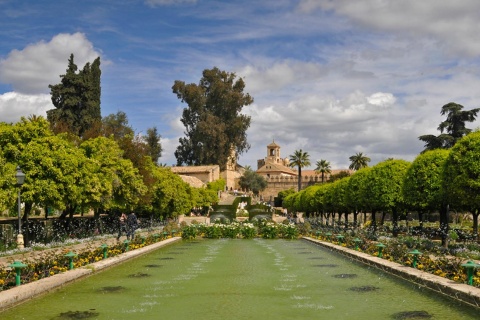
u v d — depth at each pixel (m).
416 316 8.66
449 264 12.02
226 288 11.83
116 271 14.96
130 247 20.47
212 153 94.69
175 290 11.55
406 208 30.92
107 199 27.91
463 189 19.67
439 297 10.31
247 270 15.32
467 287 9.88
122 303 9.98
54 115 53.81
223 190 102.31
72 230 26.28
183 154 99.31
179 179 49.91
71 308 9.48
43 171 22.03
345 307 9.55
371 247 18.45
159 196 41.16
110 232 31.88
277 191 130.75
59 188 22.44
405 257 14.54
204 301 10.22
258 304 9.89
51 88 56.19
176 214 48.66
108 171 28.81
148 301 10.20
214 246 25.86
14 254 17.66
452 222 50.66
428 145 61.16
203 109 97.25
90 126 54.84
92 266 14.02
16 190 20.47
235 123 96.12
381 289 11.59
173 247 25.08
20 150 22.05
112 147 30.38
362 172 36.75
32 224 24.28
